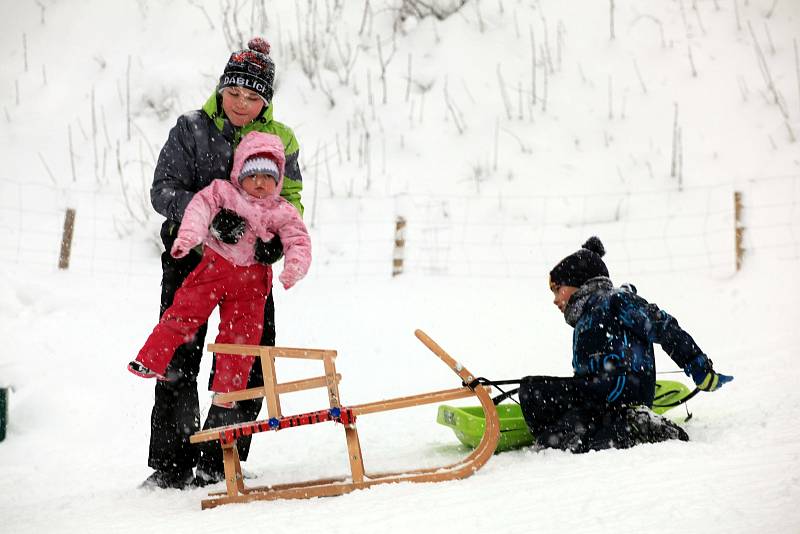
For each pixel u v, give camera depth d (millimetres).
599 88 32812
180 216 11539
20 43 35156
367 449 13547
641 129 31266
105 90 33344
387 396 18328
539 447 11406
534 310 23562
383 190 30062
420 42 35062
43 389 18938
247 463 13516
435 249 27641
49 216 28391
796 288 23422
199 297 11375
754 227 26609
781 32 33719
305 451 14039
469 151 31297
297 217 11734
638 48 33875
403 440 14102
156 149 31234
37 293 23797
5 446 16906
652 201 28656
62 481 13852
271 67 11953
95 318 22828
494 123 32125
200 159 11875
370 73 34094
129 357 20875
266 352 10141
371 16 35906
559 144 31219
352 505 8945
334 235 28500
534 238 27891
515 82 33438
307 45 34750
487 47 34625
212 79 33375
